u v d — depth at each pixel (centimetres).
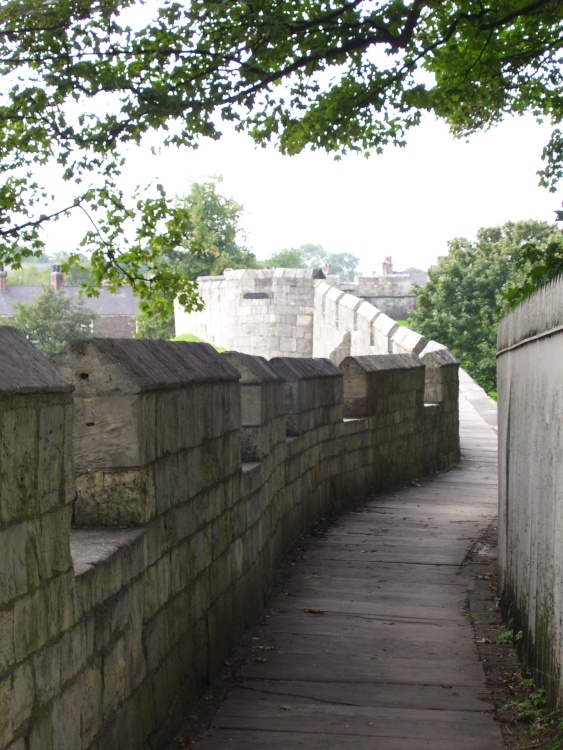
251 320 4325
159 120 973
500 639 694
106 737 404
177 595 527
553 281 514
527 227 3912
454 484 1585
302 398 1086
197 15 958
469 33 1080
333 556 992
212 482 612
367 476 1409
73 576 366
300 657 661
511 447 753
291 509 1021
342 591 852
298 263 11088
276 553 913
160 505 495
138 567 452
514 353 741
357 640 704
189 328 5169
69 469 360
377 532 1125
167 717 504
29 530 326
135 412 459
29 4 912
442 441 1784
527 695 566
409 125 1186
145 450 470
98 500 464
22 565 320
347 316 3145
